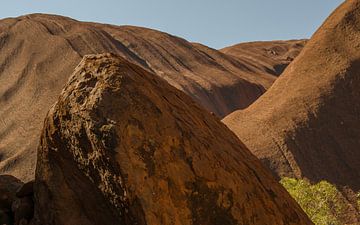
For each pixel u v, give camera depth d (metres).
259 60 188.88
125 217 6.88
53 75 112.88
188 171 6.95
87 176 7.39
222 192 7.03
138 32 161.62
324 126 64.12
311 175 59.06
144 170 6.77
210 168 7.12
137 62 138.75
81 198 7.61
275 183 8.27
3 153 88.94
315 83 69.38
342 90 66.81
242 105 137.62
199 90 131.50
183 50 156.25
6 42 129.75
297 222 7.68
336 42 72.81
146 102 7.23
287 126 65.00
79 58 117.12
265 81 158.00
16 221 8.52
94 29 139.62
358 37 71.62
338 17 75.81
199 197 6.88
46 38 127.12
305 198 25.20
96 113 7.09
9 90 111.81
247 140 65.44
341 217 46.56
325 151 61.69
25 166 82.88
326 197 25.77
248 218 7.05
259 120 68.50
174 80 133.25
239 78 146.88
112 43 138.25
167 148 6.98
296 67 74.56
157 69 138.00
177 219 6.70
